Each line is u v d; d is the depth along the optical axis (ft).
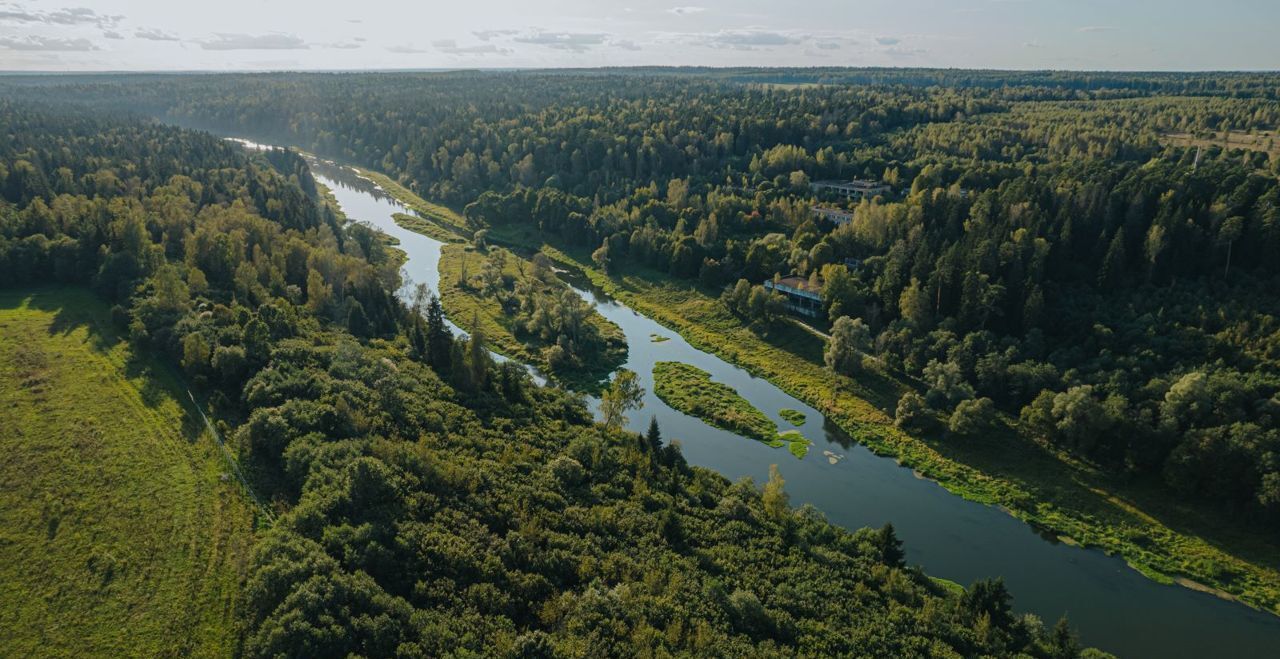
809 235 581.53
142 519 245.24
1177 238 414.82
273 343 372.58
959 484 338.34
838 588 246.06
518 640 194.70
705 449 371.56
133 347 364.38
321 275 474.90
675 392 430.20
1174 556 287.48
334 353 369.91
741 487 312.91
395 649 190.70
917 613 236.63
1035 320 405.80
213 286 455.22
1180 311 386.93
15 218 489.67
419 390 351.67
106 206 527.81
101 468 270.26
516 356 473.26
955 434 367.66
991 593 236.43
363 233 645.92
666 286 605.31
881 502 326.65
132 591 216.13
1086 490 325.42
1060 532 305.12
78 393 321.11
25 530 238.48
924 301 437.58
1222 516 301.02
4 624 203.51
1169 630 253.65
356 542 225.56
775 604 234.17
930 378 398.42
